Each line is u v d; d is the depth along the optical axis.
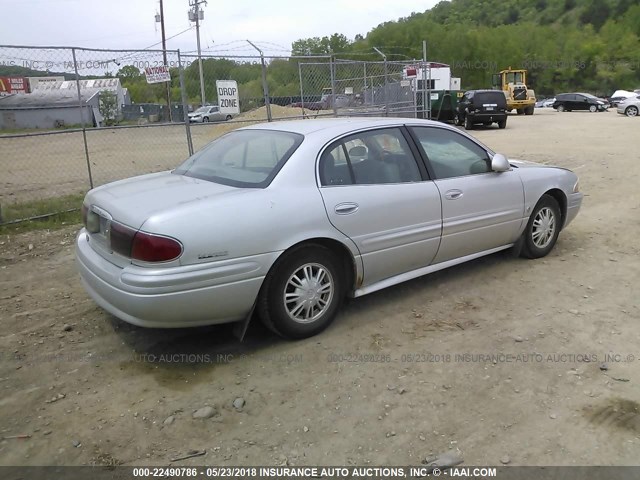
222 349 3.88
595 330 4.02
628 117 30.25
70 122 26.41
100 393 3.37
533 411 3.10
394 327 4.15
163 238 3.29
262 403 3.24
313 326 3.97
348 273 4.16
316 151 3.98
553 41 89.88
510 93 35.47
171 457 2.80
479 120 23.97
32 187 11.55
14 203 9.06
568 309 4.38
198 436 2.96
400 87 16.83
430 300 4.63
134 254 3.36
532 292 4.75
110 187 4.18
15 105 25.27
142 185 4.10
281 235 3.64
